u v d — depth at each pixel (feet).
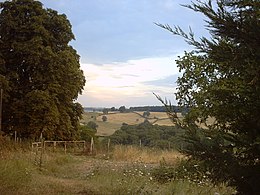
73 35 107.04
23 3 102.53
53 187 33.91
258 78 10.77
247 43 10.93
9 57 99.66
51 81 97.76
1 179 29.63
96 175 43.32
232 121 11.57
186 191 29.09
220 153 11.21
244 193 11.12
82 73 107.76
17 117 94.63
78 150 93.86
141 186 31.81
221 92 11.76
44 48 97.14
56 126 98.07
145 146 87.56
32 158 50.72
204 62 12.76
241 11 11.28
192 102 15.46
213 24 11.39
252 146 10.93
